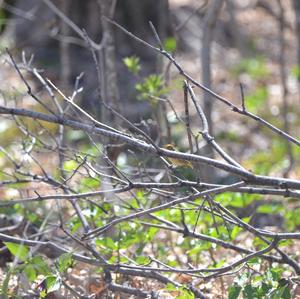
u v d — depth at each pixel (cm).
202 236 794
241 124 2166
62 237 945
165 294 788
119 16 2656
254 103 2286
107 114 1063
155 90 984
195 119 2048
